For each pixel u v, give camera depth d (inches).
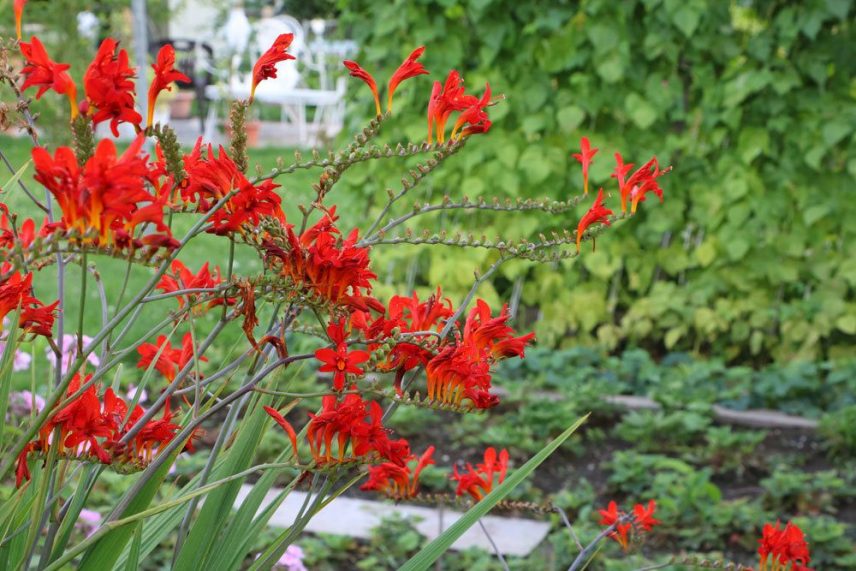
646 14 207.3
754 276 213.8
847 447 171.5
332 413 49.3
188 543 54.5
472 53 216.8
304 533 138.3
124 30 358.0
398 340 51.6
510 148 211.5
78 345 44.2
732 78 206.1
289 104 529.3
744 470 166.1
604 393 188.9
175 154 47.5
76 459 50.3
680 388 188.1
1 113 56.6
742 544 139.1
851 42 201.9
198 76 429.4
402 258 216.7
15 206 266.1
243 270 251.9
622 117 215.8
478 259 213.3
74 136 45.1
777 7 202.2
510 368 196.9
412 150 55.2
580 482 156.4
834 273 211.6
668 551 136.5
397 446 50.4
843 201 209.2
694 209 213.5
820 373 211.5
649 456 160.4
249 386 50.6
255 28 440.5
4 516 50.9
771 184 212.4
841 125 201.8
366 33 216.5
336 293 49.2
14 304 51.6
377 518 143.9
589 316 216.4
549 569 128.7
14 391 144.6
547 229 216.5
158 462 50.2
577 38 208.4
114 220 42.4
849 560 130.2
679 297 215.3
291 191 324.5
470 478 78.2
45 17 316.8
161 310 207.9
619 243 215.8
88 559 50.5
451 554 133.3
